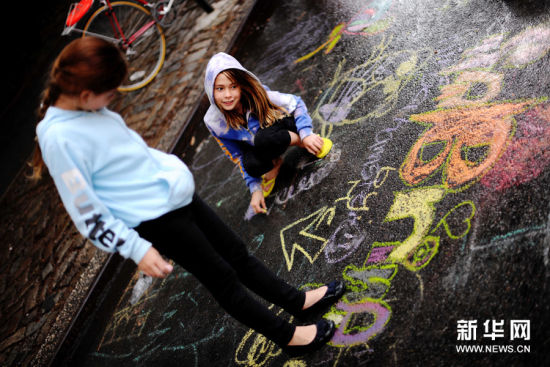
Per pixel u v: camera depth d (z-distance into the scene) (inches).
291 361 79.7
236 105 103.0
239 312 70.6
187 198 67.1
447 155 89.1
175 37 223.1
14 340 137.7
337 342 76.0
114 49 59.8
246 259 76.4
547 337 59.0
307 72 142.6
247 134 107.2
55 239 167.2
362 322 75.9
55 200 190.9
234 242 75.2
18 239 186.1
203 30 211.8
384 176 95.3
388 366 68.2
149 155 66.9
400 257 80.0
